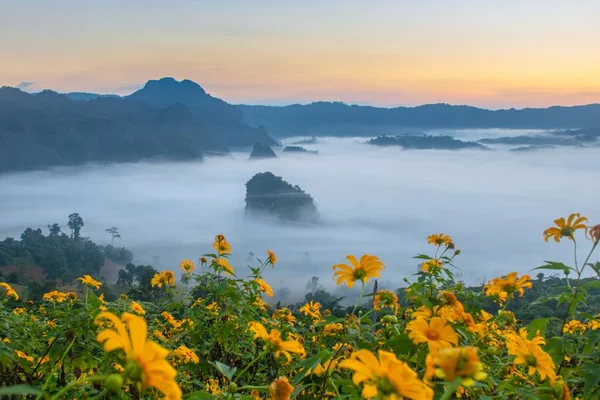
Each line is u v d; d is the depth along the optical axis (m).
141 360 1.51
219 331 4.29
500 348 3.51
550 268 3.38
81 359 3.14
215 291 4.65
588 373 2.63
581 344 3.32
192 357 3.94
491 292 3.68
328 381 2.90
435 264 4.21
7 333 4.03
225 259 5.05
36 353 4.41
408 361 2.61
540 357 2.48
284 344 2.63
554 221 3.42
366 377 1.69
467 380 1.61
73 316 3.34
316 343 4.46
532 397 2.40
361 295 2.99
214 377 4.18
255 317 4.79
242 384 3.81
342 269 3.05
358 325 3.07
